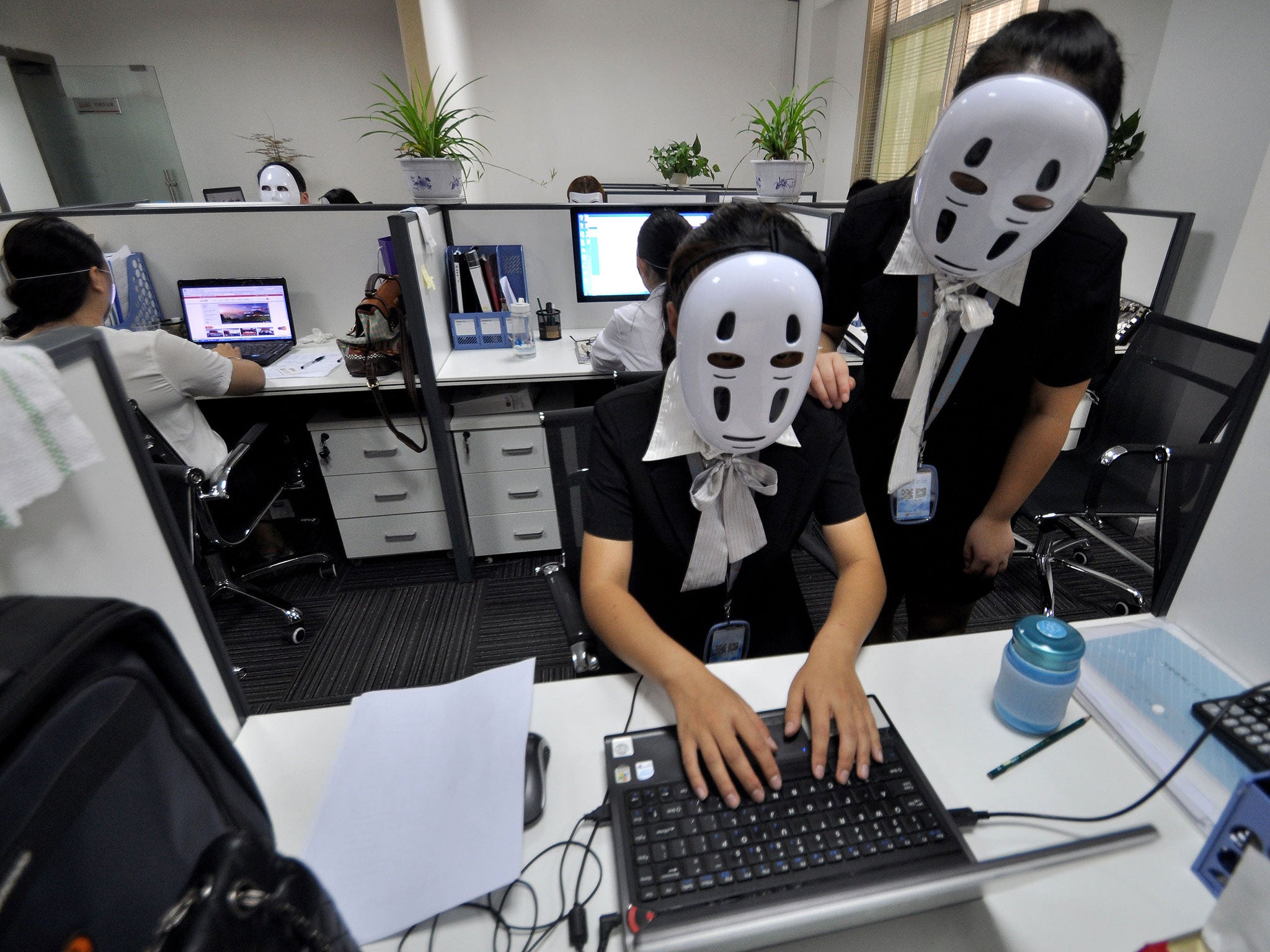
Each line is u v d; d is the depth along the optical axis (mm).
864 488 1173
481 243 2227
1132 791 578
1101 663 703
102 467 522
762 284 543
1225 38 2379
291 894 315
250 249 2096
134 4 4359
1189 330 1612
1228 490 680
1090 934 469
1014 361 937
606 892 505
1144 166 2748
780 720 629
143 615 339
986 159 648
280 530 2434
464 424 1963
